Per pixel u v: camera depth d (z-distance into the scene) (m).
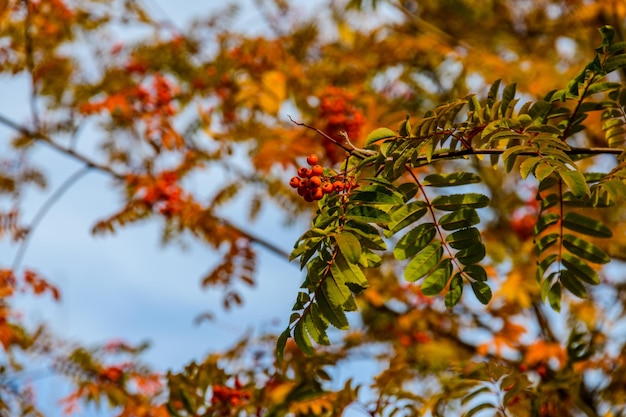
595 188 2.19
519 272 4.22
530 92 4.59
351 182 2.01
